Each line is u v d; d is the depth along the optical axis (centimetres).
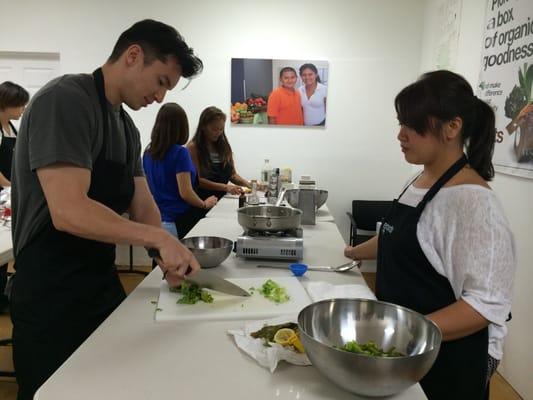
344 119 412
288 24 400
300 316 94
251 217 167
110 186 131
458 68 317
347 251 170
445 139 107
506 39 243
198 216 301
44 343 125
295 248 164
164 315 115
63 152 106
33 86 421
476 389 108
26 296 123
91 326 132
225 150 359
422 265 111
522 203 226
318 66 403
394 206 125
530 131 217
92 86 123
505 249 98
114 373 89
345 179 421
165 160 283
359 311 100
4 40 402
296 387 86
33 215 120
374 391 78
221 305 123
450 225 104
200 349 99
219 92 409
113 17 398
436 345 81
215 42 402
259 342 100
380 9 398
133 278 384
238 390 84
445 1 346
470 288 100
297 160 418
